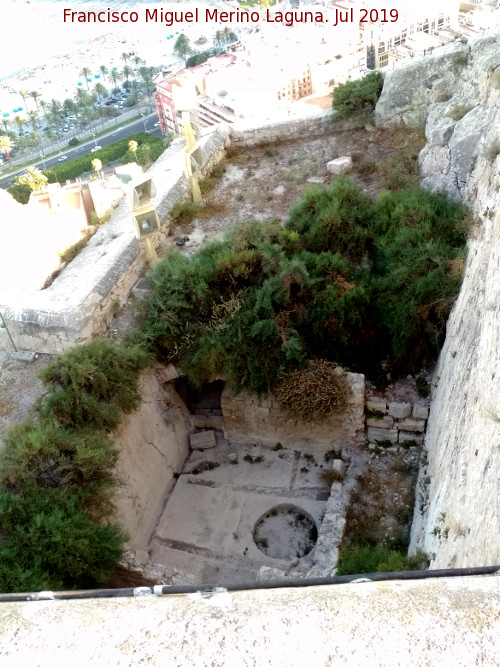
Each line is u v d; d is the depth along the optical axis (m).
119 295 12.27
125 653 2.09
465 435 7.43
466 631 2.07
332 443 12.70
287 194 15.03
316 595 2.28
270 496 12.33
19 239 12.53
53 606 2.32
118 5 156.88
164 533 11.85
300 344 11.66
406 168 14.44
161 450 12.30
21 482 8.81
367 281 12.16
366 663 2.01
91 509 9.37
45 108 98.12
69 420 9.81
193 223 14.41
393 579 2.42
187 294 11.83
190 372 11.73
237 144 17.34
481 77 13.07
